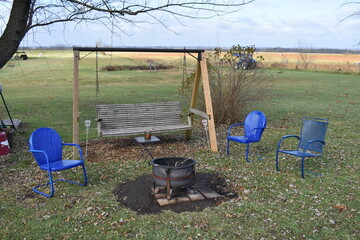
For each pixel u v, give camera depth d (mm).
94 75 30391
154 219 4176
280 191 5082
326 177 5707
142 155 7094
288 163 6535
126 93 18500
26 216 4254
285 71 36875
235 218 4191
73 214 4312
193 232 3846
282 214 4293
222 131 9531
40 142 5121
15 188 5230
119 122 7695
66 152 7332
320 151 5711
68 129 9500
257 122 6832
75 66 6395
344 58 72688
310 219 4148
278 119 11258
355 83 24797
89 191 5113
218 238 3717
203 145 7988
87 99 16016
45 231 3877
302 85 23422
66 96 17531
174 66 38625
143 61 44875
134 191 5141
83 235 3793
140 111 7957
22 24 6191
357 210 4371
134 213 4355
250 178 5684
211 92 10305
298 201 4688
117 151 7371
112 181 5570
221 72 10203
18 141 8148
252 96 10625
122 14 5961
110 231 3883
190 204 4645
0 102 15125
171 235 3785
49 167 4809
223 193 5066
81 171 6062
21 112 12438
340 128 9773
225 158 6914
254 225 4008
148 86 22781
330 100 16031
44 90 20828
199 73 7930
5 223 4062
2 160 6680
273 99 16250
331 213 4301
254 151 7461
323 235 3775
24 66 38219
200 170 6141
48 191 5117
